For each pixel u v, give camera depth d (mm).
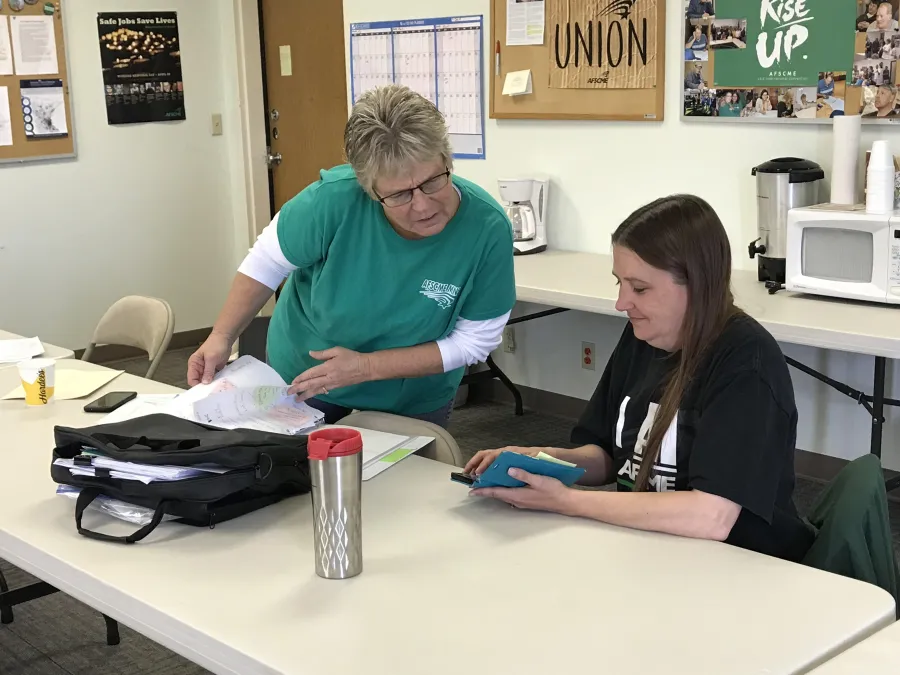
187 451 1558
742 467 1454
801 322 2771
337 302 2066
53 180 5297
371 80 4762
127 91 5492
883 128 3156
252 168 5910
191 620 1272
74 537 1554
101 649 2648
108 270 5578
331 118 5543
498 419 4465
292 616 1278
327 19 5398
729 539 1549
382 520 1593
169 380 5219
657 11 3619
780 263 3197
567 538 1499
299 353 2219
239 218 6035
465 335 2104
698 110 3604
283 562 1447
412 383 2180
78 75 5309
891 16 3047
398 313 2051
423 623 1252
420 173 1792
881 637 1190
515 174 4293
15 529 1584
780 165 3168
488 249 2010
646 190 3848
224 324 2104
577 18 3869
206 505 1554
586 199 4059
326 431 1393
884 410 3396
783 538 1540
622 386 1784
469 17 4270
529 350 4531
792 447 1542
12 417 2170
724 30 3469
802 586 1332
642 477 1604
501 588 1343
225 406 1884
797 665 1142
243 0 5680
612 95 3832
